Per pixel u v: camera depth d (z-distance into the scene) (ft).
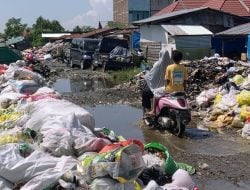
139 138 33.88
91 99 54.03
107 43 95.71
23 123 24.17
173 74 34.83
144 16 208.64
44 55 151.94
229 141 32.73
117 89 62.44
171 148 30.94
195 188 17.22
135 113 44.34
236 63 56.39
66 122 20.62
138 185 15.93
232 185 23.18
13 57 78.33
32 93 37.42
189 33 81.87
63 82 76.89
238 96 37.93
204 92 45.27
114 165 15.57
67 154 18.40
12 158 16.89
